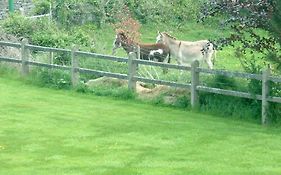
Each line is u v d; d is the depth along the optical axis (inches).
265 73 598.9
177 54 1016.9
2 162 489.1
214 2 626.8
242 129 586.9
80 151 518.9
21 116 638.5
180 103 672.4
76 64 764.6
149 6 1526.8
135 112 655.8
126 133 573.9
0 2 1268.5
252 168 474.6
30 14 1316.4
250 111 621.3
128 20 1291.8
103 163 486.0
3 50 876.0
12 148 527.2
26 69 817.5
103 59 797.9
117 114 647.1
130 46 1015.0
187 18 1528.1
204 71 650.2
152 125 601.9
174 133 572.7
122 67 830.5
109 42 1294.3
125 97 715.4
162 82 689.0
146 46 1021.8
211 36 1390.3
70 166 478.6
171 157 501.7
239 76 622.2
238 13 615.2
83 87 753.0
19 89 768.9
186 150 521.3
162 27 1510.8
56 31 1082.7
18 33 1016.2
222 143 540.7
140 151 518.3
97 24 1386.6
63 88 770.8
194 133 572.4
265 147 529.0
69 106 684.1
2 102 701.9
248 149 523.2
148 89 733.3
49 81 783.7
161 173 461.1
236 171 466.6
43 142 545.0
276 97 592.4
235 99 636.1
